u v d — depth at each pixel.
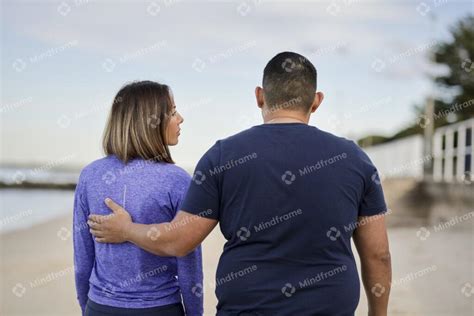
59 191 42.75
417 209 13.82
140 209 2.22
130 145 2.26
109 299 2.19
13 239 12.10
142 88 2.31
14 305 5.53
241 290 1.94
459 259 7.38
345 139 2.08
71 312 5.27
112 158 2.32
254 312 1.93
